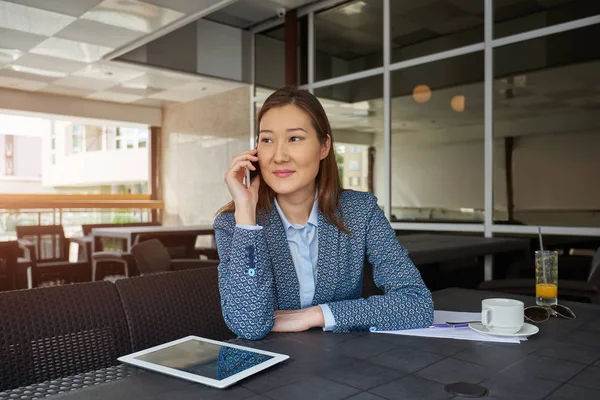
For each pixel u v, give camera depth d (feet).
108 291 3.89
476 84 13.76
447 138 14.42
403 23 15.43
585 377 2.40
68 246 17.38
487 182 13.34
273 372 2.48
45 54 16.58
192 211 24.38
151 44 18.04
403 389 2.23
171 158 25.76
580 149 12.40
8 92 21.89
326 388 2.24
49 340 3.45
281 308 3.87
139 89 21.90
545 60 12.62
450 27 14.37
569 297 6.95
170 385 2.29
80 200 23.71
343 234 3.98
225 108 22.09
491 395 2.16
